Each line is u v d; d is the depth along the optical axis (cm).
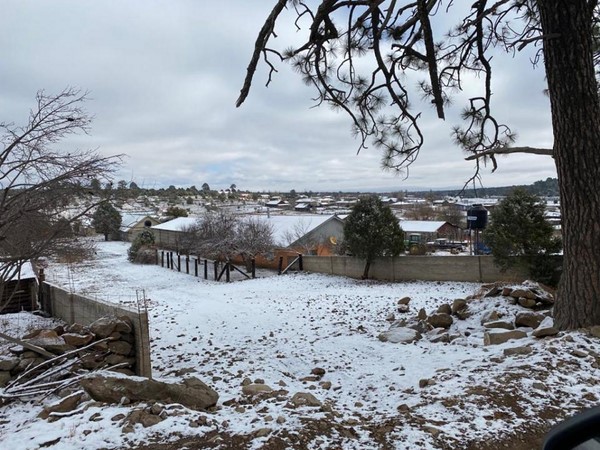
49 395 582
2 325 1155
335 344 848
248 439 373
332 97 770
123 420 405
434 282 1762
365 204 2011
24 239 693
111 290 2070
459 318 930
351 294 1503
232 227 2958
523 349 590
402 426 400
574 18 631
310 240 3362
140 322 668
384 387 576
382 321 1030
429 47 534
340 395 572
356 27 634
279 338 936
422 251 2798
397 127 833
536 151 715
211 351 863
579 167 640
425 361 665
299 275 2258
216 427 401
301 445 362
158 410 426
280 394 544
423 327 882
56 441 369
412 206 5131
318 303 1341
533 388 456
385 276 1972
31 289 1498
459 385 498
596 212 636
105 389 469
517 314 816
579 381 467
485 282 1659
